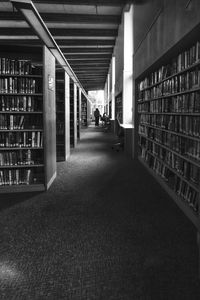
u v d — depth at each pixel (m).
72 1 7.77
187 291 1.99
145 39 5.52
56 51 5.15
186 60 3.39
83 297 1.94
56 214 3.49
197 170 3.15
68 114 7.80
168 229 3.02
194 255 2.48
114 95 14.71
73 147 9.96
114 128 14.45
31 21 3.75
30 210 3.64
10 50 4.46
